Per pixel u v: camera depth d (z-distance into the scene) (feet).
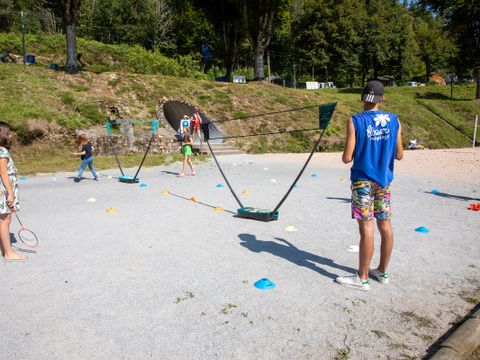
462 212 24.36
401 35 200.44
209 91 83.87
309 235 19.47
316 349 9.66
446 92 157.79
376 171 12.37
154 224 21.54
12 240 18.83
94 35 214.28
